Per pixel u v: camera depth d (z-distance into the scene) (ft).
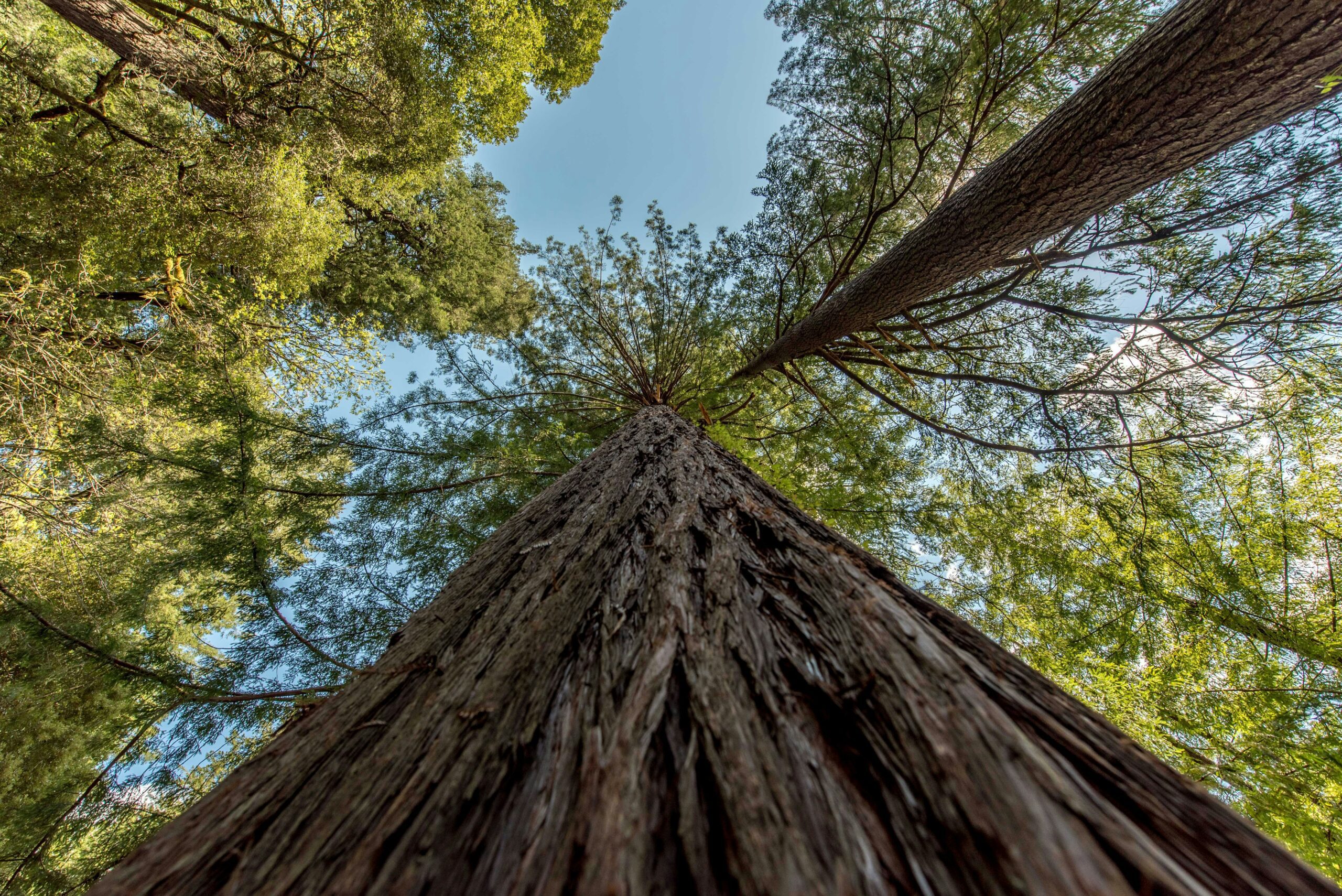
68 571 15.20
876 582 2.85
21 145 13.48
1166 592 12.52
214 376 15.02
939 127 13.65
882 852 1.43
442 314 34.37
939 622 2.52
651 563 3.41
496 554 4.62
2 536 15.23
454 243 35.09
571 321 19.71
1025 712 1.83
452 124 23.16
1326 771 10.78
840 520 14.85
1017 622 14.66
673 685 2.17
